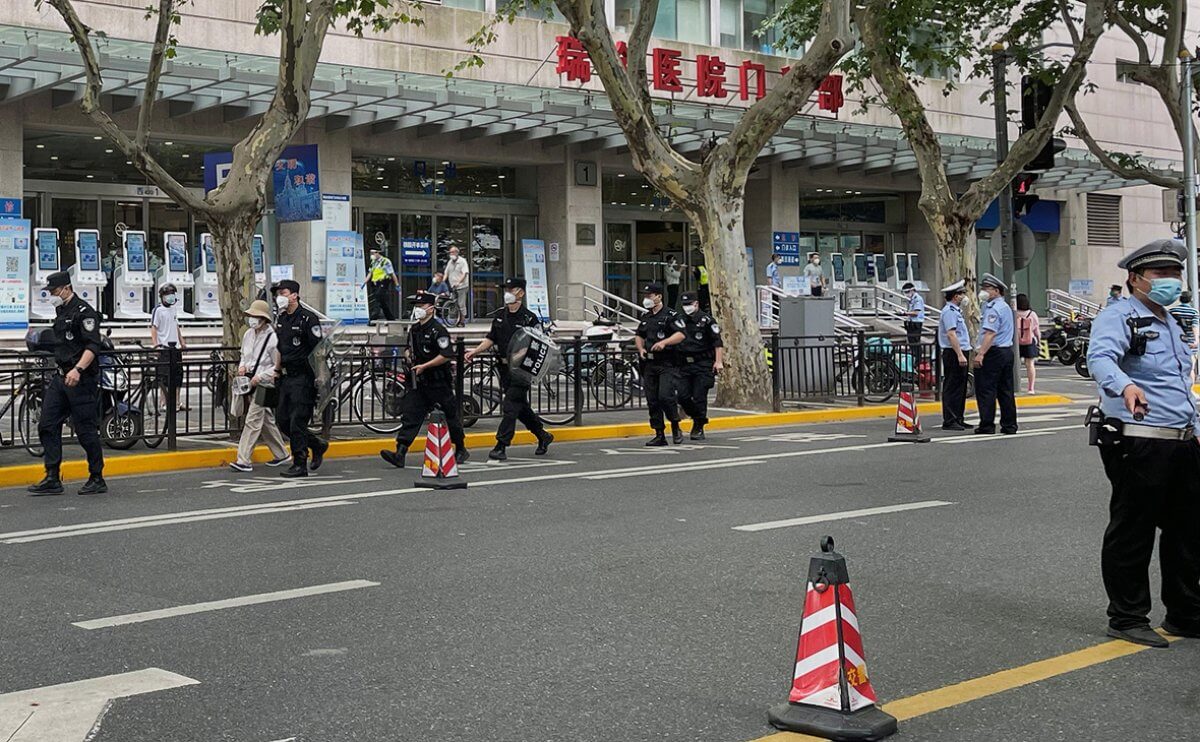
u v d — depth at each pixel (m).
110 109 23.45
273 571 7.98
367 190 29.09
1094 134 42.03
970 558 8.33
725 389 20.22
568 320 31.00
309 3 15.77
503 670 5.79
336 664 5.90
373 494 11.40
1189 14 43.56
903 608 6.98
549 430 16.81
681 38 32.91
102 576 7.88
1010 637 6.37
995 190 23.83
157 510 10.58
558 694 5.43
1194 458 6.13
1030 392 23.70
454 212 30.47
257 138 15.57
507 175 31.50
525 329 14.26
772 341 19.83
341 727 5.01
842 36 18.88
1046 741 4.81
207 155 16.83
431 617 6.78
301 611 6.92
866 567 8.05
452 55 28.48
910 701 5.30
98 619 6.76
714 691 5.47
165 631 6.51
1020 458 13.93
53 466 11.69
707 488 11.68
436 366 13.61
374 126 27.30
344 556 8.45
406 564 8.16
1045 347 35.78
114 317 25.14
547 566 8.08
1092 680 5.61
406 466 13.87
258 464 14.09
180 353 14.76
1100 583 7.57
